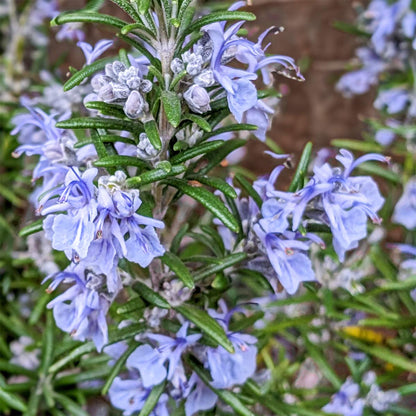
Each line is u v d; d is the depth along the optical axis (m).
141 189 0.16
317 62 0.39
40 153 0.16
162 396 0.16
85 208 0.13
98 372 0.20
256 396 0.19
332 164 0.27
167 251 0.15
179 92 0.14
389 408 0.20
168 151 0.15
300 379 0.24
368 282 0.25
